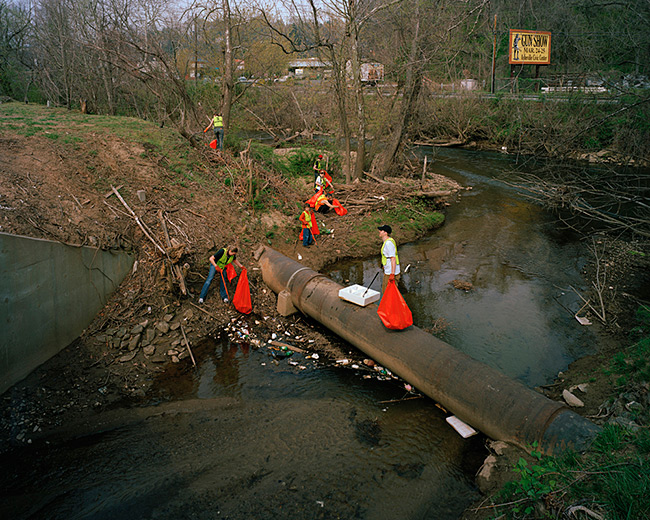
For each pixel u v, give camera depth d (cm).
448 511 475
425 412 651
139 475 536
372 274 1134
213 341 846
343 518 465
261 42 3003
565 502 405
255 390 709
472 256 1267
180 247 923
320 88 2975
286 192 1391
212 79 2861
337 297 839
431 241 1380
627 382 639
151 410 661
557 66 2769
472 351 809
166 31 1738
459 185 2022
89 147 1163
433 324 905
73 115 1573
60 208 875
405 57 1803
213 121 1493
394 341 707
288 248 1180
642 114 1623
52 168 1002
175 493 501
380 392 704
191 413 654
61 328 742
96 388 700
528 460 503
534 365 768
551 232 1451
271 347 834
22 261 661
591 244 1343
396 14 1728
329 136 2892
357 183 1614
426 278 1128
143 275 906
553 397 671
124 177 1092
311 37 1703
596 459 452
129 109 2342
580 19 2061
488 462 525
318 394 696
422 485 509
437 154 2767
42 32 2267
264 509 477
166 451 577
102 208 950
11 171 921
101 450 582
